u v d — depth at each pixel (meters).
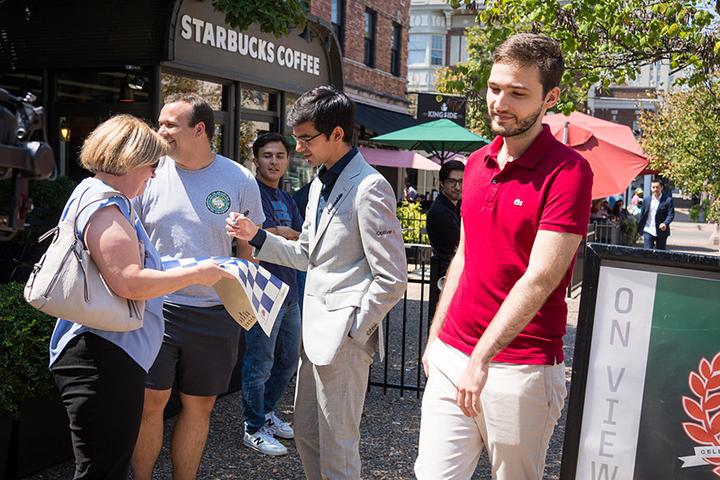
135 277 2.46
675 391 2.17
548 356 2.33
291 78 10.10
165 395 3.31
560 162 2.23
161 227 3.37
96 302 2.41
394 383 5.93
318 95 2.90
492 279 2.38
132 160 2.55
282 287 3.03
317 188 3.05
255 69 9.23
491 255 2.38
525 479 2.42
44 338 3.58
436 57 42.34
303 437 3.11
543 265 2.17
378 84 19.53
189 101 3.39
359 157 2.97
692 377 2.16
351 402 2.96
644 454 2.20
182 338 3.30
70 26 7.93
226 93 8.84
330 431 2.94
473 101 6.52
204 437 3.47
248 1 5.98
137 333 2.64
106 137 2.57
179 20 7.77
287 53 9.94
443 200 5.17
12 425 3.60
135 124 2.63
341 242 2.90
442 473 2.46
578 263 11.78
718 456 2.14
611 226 15.35
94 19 7.81
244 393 4.31
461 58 42.22
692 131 13.53
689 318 2.16
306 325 2.96
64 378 2.57
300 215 5.16
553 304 2.35
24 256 5.85
